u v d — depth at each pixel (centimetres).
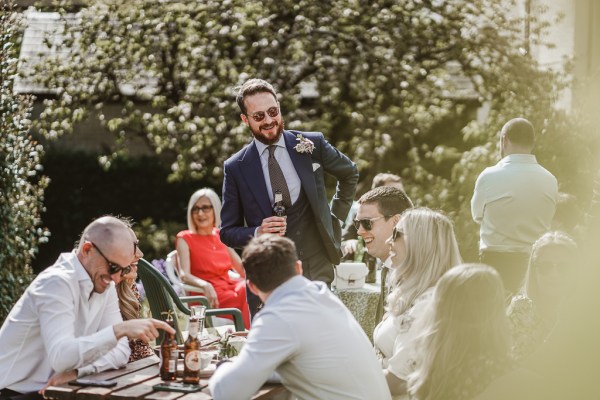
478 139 1180
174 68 1363
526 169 612
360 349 371
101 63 1372
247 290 548
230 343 461
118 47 1366
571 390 264
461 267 352
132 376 405
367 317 648
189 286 728
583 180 984
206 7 1312
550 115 1088
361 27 1261
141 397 369
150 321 406
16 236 853
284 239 380
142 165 1572
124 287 475
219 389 359
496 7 1293
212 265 747
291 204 533
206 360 416
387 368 409
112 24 1380
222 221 549
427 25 1273
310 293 372
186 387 383
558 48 1250
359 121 1223
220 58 1323
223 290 741
